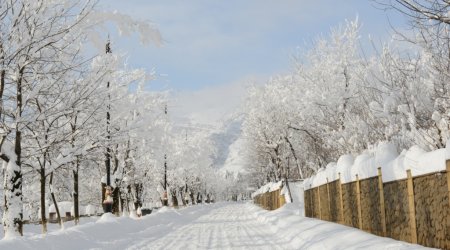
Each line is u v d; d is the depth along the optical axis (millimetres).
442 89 14516
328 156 32312
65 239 15133
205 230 24406
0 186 18500
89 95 15109
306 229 16656
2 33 13430
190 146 76562
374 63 20641
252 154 64562
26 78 15031
